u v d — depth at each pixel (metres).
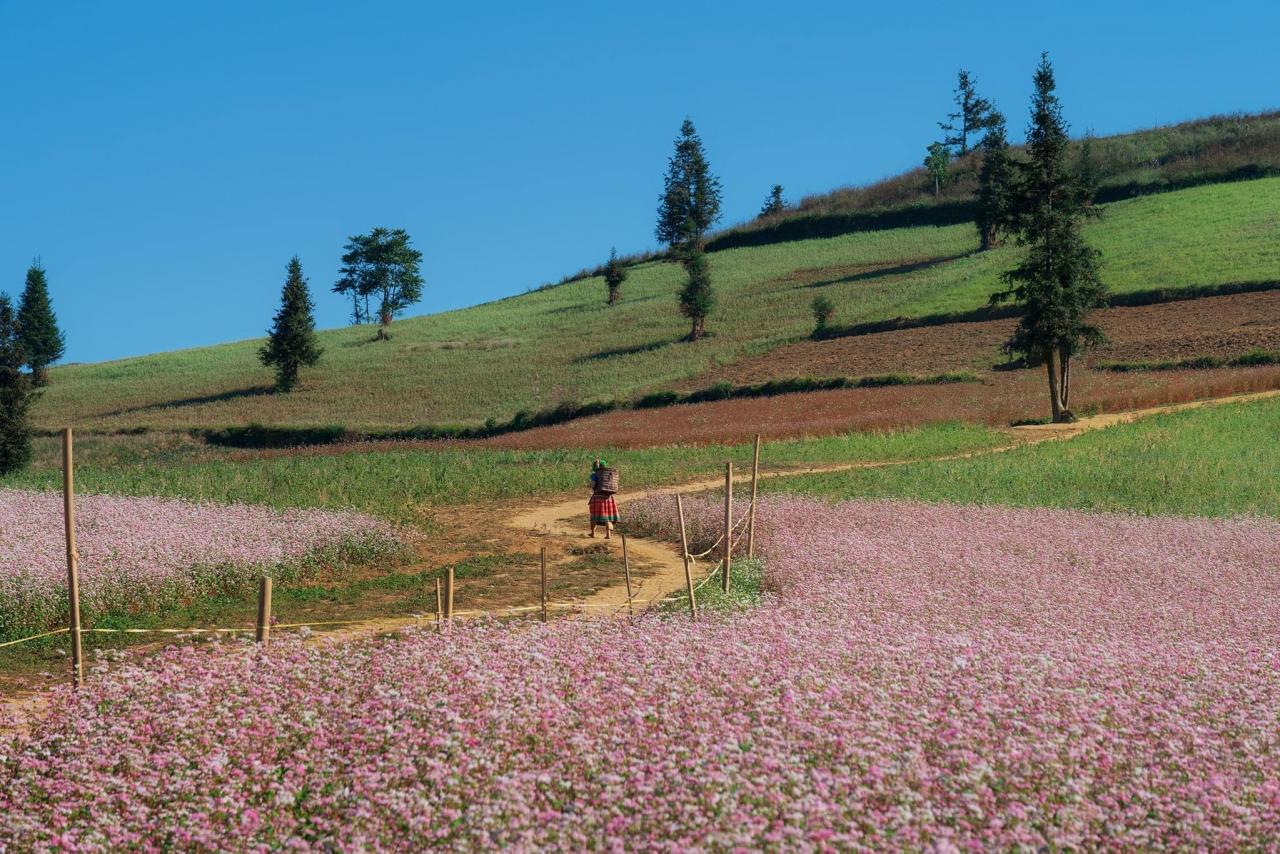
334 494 29.42
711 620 12.40
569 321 112.38
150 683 9.48
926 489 28.69
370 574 19.02
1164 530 21.62
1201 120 149.25
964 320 79.75
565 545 22.59
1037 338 49.41
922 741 7.66
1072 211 50.91
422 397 81.75
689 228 143.50
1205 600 14.53
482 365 93.19
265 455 56.44
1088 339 50.47
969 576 15.90
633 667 9.31
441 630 11.45
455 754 7.48
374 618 15.15
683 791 6.72
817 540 19.09
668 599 14.95
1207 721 8.37
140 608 15.39
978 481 30.12
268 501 27.28
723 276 122.50
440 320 126.50
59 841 6.85
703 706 8.20
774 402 61.62
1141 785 7.04
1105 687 9.02
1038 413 49.88
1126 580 16.12
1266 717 8.41
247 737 8.31
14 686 11.56
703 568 19.59
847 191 157.00
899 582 15.06
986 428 47.22
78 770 7.92
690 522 23.08
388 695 8.80
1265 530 21.92
